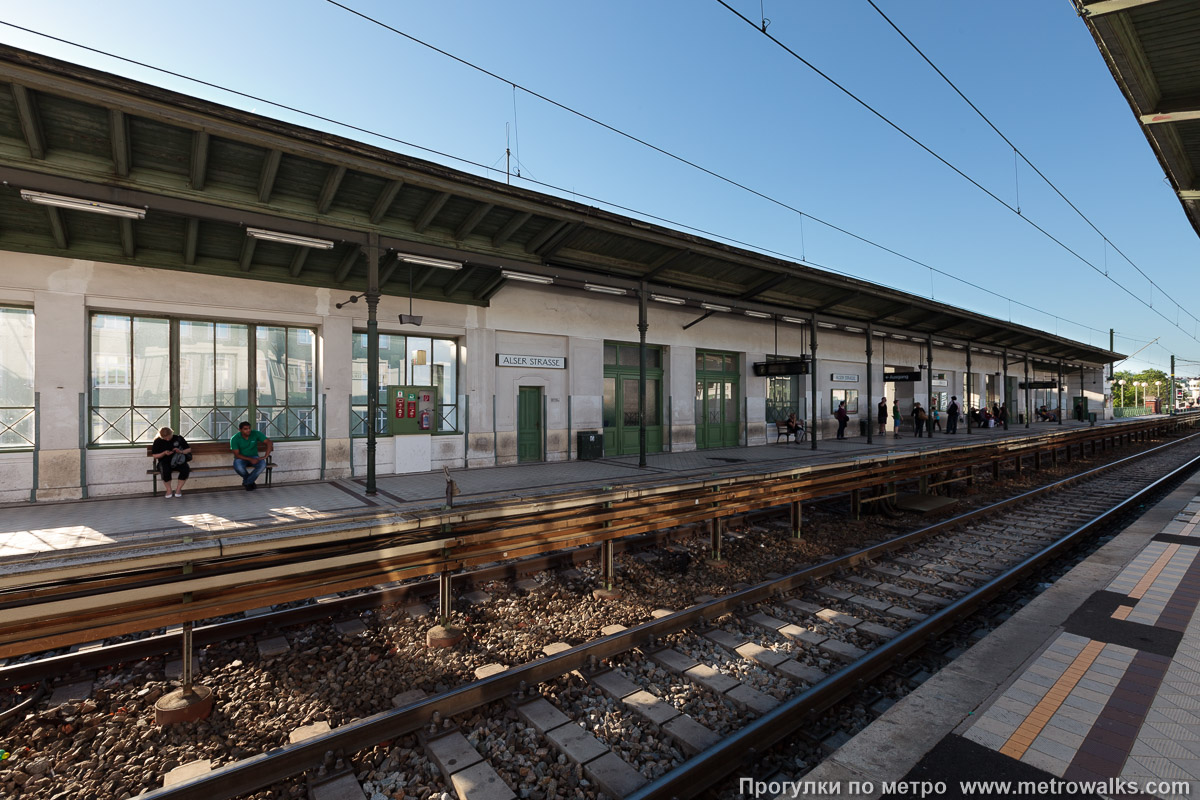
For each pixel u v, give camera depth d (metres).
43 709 4.44
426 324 12.30
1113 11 5.01
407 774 3.73
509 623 5.96
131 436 9.70
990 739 3.23
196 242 9.48
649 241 11.84
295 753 3.68
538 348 14.09
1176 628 4.72
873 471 10.89
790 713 4.13
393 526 5.88
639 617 6.05
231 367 10.59
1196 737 3.21
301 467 10.90
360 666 5.07
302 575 4.89
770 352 19.77
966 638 5.71
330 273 11.23
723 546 8.96
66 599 3.92
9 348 8.81
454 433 12.77
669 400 16.66
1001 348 28.81
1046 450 18.36
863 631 5.77
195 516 7.30
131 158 7.69
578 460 14.26
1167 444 27.73
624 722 4.23
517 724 4.25
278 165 8.18
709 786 3.56
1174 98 6.56
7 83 6.34
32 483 8.69
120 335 9.66
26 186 6.86
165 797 3.31
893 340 24.66
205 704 4.34
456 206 10.16
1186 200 8.73
